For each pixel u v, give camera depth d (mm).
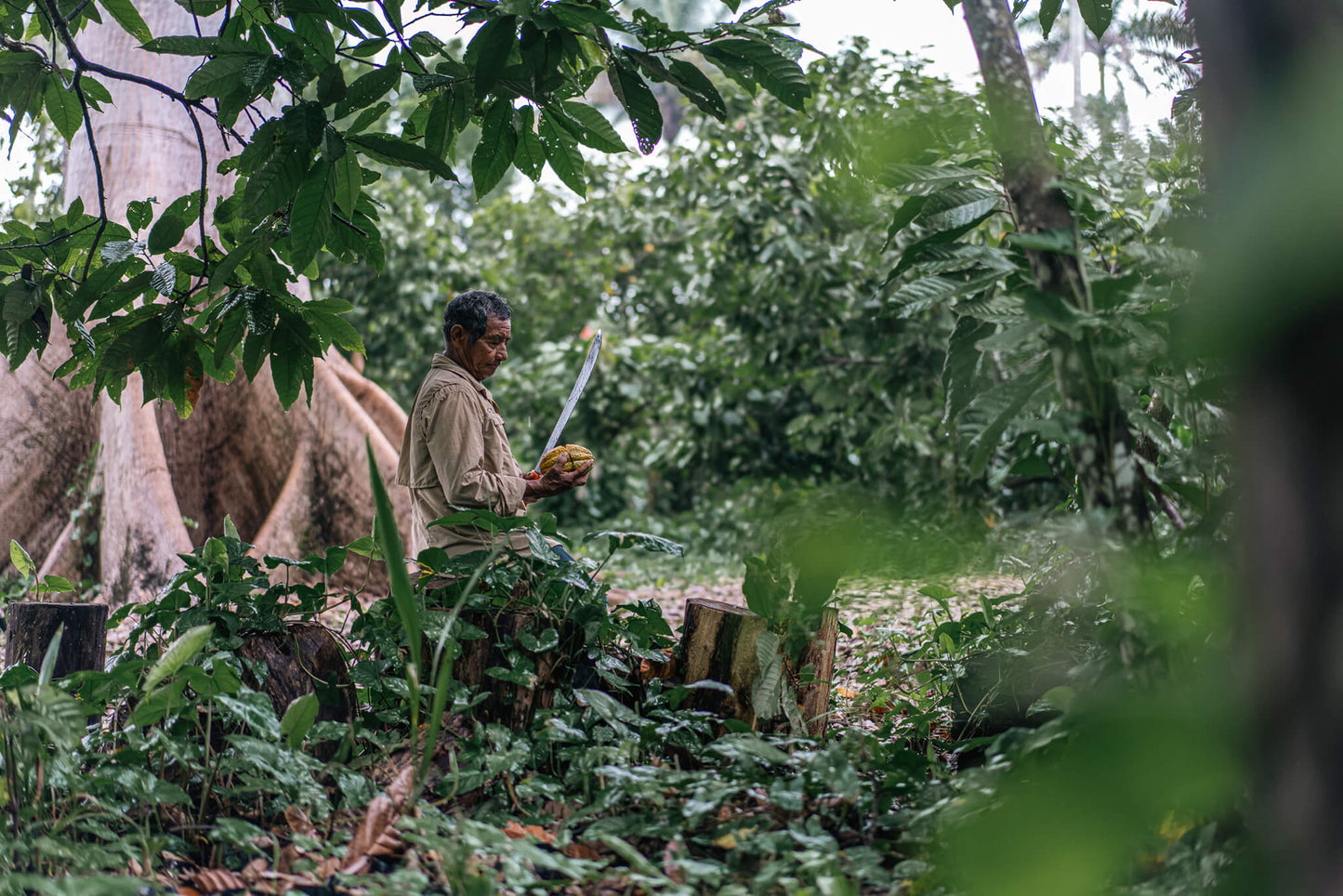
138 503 6754
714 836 2201
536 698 2684
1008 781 1845
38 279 3373
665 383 11578
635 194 13484
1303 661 941
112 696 2617
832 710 3352
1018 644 2748
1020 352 2133
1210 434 1893
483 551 2777
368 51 2941
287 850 2145
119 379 3412
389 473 7066
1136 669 1674
